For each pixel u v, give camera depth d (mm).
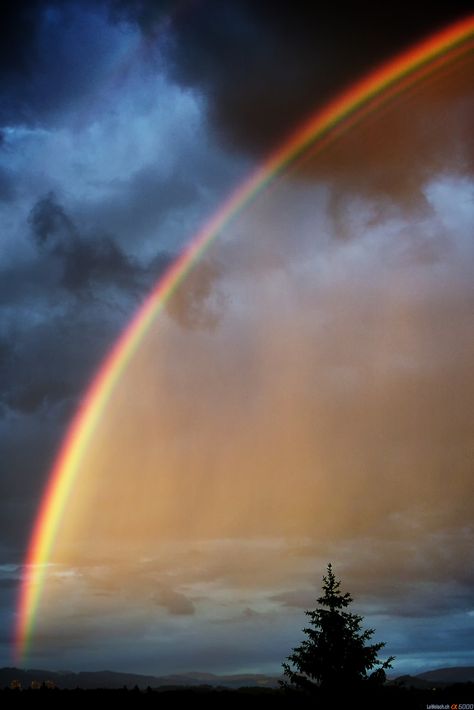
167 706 49406
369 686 44812
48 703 51844
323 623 45938
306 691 45812
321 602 46750
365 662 45156
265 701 49219
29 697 53219
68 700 52500
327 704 44281
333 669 44938
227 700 50406
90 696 53656
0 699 52281
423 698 44594
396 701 44344
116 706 50625
